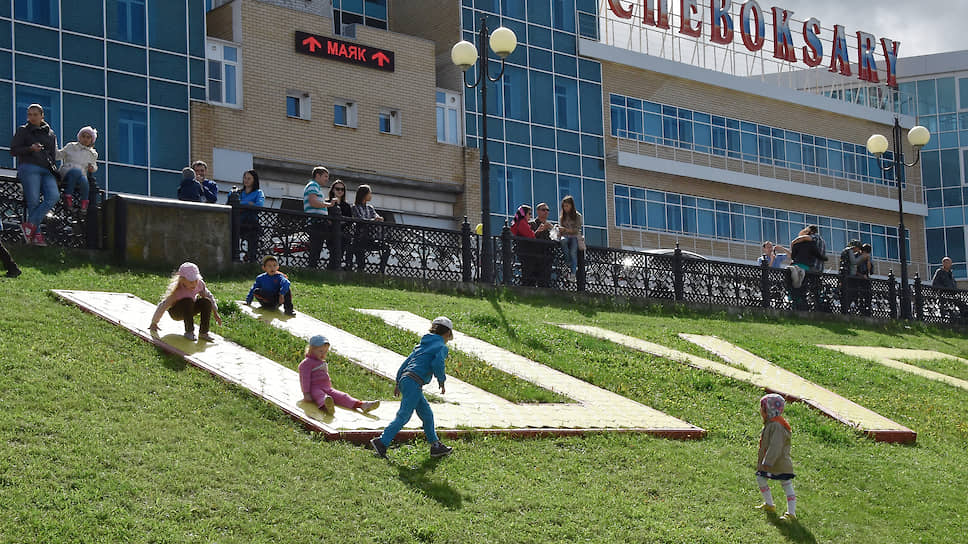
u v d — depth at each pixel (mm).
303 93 35938
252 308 15281
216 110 33969
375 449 10492
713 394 15492
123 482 8969
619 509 10328
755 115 48125
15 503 8336
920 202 53719
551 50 42219
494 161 40125
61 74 31953
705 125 46375
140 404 10688
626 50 43969
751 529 10531
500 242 21547
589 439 12078
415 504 9578
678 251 23781
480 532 9266
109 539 8117
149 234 17078
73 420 9977
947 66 55062
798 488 12102
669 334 19688
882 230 52594
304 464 9992
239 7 34844
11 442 9305
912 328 27828
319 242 19094
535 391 13719
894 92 54719
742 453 12852
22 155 16516
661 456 12039
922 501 12406
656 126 44875
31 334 12000
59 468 8984
